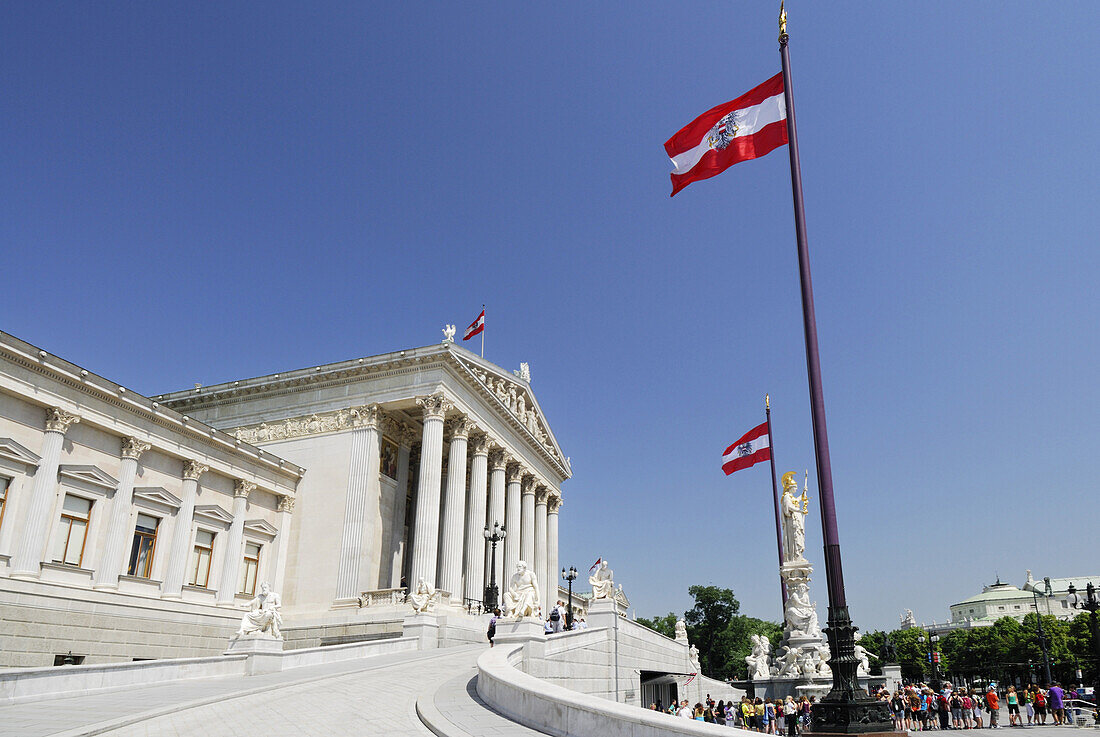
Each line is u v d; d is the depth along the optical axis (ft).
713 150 85.20
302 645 163.22
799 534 151.53
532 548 246.68
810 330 66.59
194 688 79.00
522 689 53.11
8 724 54.24
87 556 135.64
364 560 178.50
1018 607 625.00
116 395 141.49
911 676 409.49
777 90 81.76
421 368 191.83
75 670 74.38
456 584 183.01
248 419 205.57
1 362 122.62
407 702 65.98
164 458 154.92
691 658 182.29
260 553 180.75
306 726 54.34
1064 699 143.84
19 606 119.75
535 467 256.11
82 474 135.74
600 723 43.42
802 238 69.97
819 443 62.64
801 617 144.46
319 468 191.83
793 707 109.09
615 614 110.32
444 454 237.45
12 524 123.13
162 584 150.30
